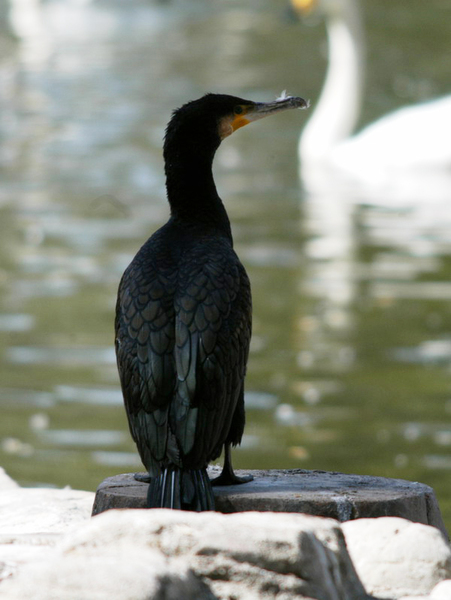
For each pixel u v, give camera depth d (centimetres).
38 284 1716
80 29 4247
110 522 485
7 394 1309
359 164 2656
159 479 545
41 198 2234
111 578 441
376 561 536
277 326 1550
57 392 1312
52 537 564
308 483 617
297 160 2700
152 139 2706
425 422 1225
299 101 634
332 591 481
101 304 1623
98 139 2708
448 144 2661
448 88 3441
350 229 2081
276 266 1834
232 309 563
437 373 1371
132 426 559
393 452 1150
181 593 450
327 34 4031
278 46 3859
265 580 471
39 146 2661
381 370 1384
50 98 3125
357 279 1758
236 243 1969
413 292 1697
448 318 1562
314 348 1466
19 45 3938
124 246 1912
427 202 2334
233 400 562
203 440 547
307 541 480
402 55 3772
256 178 2508
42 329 1514
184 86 3256
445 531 612
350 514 577
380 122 2802
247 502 579
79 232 1998
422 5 4503
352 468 1118
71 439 1187
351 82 2861
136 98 3109
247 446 1178
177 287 566
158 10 4644
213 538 477
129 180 2380
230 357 556
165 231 606
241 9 4644
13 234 1989
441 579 529
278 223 2122
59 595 436
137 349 556
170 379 549
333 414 1259
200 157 615
